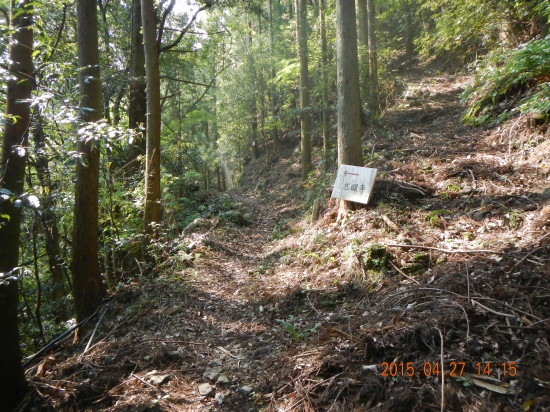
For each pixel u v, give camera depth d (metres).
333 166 10.31
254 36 20.91
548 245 3.44
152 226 6.86
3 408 3.21
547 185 4.77
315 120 17.52
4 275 2.91
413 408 2.33
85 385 3.38
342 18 6.00
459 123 8.60
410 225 5.04
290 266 5.95
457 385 2.38
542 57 5.27
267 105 21.77
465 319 2.83
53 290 7.60
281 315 4.52
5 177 3.24
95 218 5.30
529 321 2.68
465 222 4.70
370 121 11.40
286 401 2.79
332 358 2.96
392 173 6.57
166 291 5.46
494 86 7.84
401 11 15.89
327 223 6.40
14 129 3.32
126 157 9.13
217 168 29.20
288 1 23.09
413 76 14.72
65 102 3.28
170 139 13.66
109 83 10.23
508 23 8.34
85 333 4.89
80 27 4.97
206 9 11.01
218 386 3.24
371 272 4.36
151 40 6.99
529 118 6.23
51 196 5.36
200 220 9.38
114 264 6.63
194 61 14.62
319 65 12.88
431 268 4.03
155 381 3.34
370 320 3.44
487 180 5.46
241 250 7.95
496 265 3.46
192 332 4.32
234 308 5.00
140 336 4.32
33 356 4.52
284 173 17.53
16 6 3.28
